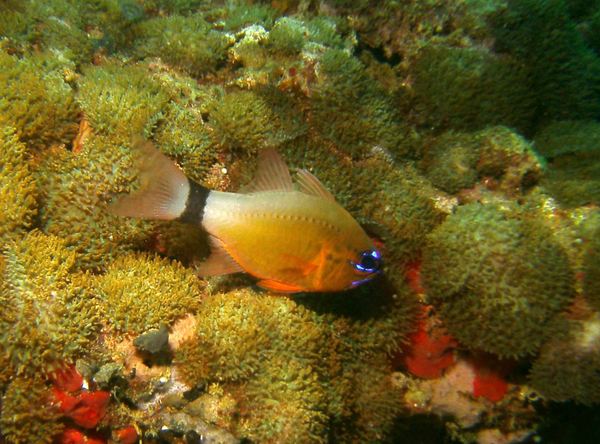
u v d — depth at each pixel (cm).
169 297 20
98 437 20
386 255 24
